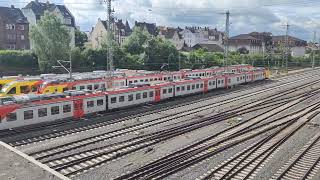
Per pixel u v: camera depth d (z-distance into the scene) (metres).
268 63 97.50
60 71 72.62
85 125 28.83
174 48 87.00
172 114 33.66
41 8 100.75
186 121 31.00
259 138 25.64
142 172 18.44
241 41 134.25
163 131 27.09
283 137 25.53
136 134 26.22
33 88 38.56
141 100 38.56
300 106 39.84
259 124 30.27
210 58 92.06
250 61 98.94
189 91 46.44
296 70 93.62
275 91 53.00
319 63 113.19
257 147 23.00
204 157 21.02
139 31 89.81
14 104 26.91
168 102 41.59
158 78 53.28
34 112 28.19
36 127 28.03
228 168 19.36
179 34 132.50
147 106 38.66
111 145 23.28
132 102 37.38
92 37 112.00
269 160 20.88
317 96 48.00
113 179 17.67
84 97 31.95
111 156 21.11
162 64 84.56
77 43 104.56
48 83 38.12
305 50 150.00
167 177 18.09
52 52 71.44
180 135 26.20
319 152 22.50
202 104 39.91
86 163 20.00
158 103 41.03
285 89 55.34
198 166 19.70
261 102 41.69
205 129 28.08
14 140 24.16
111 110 35.19
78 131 26.86
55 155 21.25
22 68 71.00
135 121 30.45
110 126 28.58
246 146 23.59
